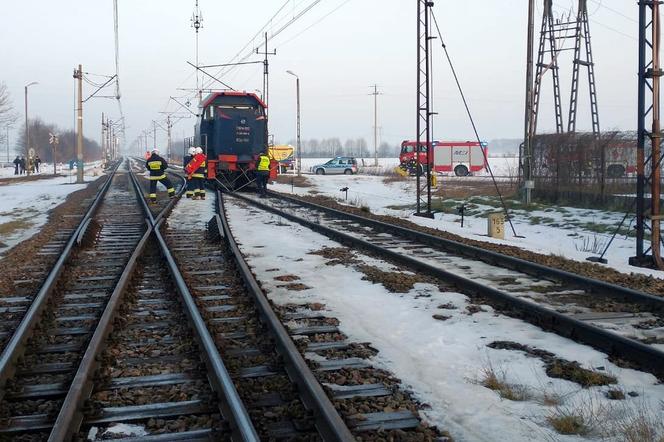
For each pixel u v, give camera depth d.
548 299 9.14
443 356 6.51
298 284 10.00
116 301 8.10
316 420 4.84
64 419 4.51
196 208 23.47
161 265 11.56
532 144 26.98
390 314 8.22
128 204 25.67
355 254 12.98
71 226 18.53
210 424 4.86
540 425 4.85
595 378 5.71
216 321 7.77
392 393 5.52
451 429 4.80
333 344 6.91
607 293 9.16
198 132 34.16
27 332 7.05
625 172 23.72
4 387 5.59
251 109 31.31
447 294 9.21
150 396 5.45
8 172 73.06
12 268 11.72
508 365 6.21
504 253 13.64
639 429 4.55
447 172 59.84
